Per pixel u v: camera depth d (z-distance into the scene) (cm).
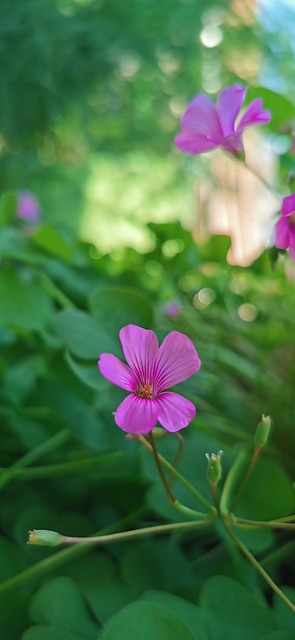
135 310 30
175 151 166
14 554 25
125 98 166
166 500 26
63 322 28
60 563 25
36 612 23
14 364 33
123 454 28
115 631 21
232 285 40
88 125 163
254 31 157
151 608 22
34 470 28
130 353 23
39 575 25
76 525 27
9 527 27
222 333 35
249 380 33
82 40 156
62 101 157
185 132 27
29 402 30
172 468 23
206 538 27
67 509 28
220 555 26
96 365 28
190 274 39
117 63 159
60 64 156
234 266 36
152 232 36
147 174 159
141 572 25
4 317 30
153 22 163
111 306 30
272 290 40
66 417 28
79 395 29
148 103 170
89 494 29
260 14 136
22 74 154
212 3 163
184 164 157
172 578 25
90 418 28
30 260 32
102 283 35
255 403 31
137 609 21
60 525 27
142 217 116
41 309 31
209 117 26
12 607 23
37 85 155
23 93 156
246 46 160
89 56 157
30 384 32
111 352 28
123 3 162
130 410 22
